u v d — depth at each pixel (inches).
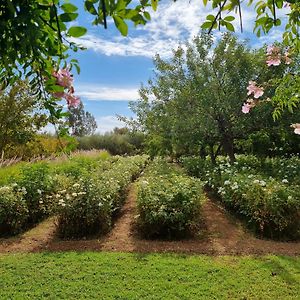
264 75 348.5
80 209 222.4
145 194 234.7
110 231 235.8
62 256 183.0
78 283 149.2
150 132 483.2
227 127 368.8
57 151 61.7
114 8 39.7
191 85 370.9
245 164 394.3
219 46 366.0
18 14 40.2
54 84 53.7
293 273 156.3
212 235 220.4
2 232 229.1
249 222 230.5
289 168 335.9
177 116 384.2
